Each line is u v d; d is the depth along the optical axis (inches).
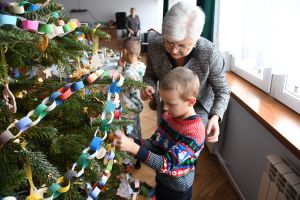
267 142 53.2
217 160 83.8
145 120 112.3
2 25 17.2
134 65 75.4
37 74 28.0
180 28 38.8
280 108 54.1
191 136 37.9
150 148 43.1
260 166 56.7
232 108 70.4
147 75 56.2
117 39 267.4
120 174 38.3
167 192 45.1
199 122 38.8
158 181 46.3
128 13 298.0
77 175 21.1
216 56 45.6
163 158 36.9
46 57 24.2
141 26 302.4
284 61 48.6
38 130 22.5
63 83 26.6
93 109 27.0
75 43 26.0
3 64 18.4
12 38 17.8
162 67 50.7
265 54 54.4
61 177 20.8
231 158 73.0
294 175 41.5
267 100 58.6
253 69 70.4
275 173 44.9
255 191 59.5
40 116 19.6
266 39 53.5
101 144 24.0
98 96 28.2
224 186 72.6
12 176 18.8
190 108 39.3
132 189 39.9
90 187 25.7
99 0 291.0
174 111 38.7
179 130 38.8
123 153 33.2
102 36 30.1
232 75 78.5
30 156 19.9
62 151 23.8
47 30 18.8
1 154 19.5
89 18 296.7
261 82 63.9
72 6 288.5
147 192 44.9
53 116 27.4
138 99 62.9
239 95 62.1
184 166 38.4
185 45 41.3
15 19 16.7
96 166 24.8
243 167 65.4
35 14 20.5
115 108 25.7
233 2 68.3
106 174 26.3
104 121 24.7
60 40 25.2
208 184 73.2
